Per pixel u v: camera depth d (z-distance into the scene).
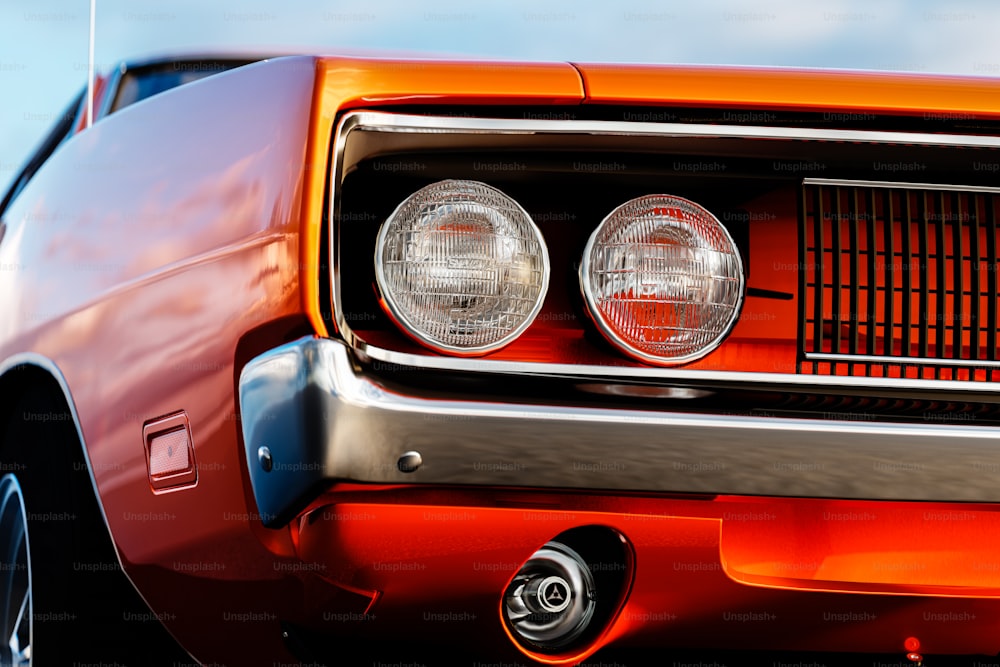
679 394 1.83
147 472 2.10
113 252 2.22
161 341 2.04
